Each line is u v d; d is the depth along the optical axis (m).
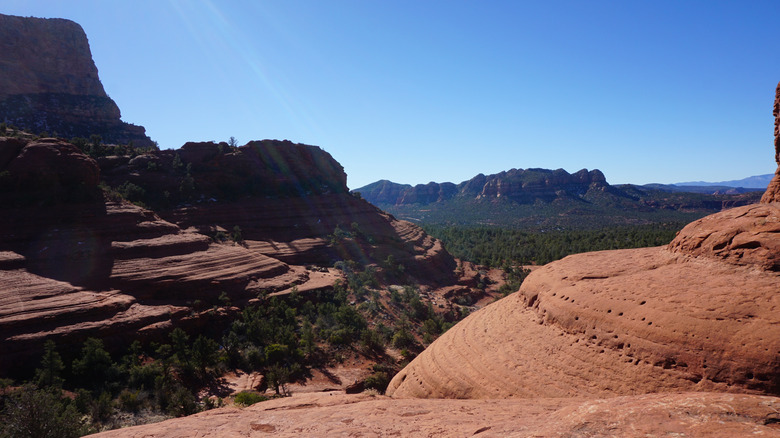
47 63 165.25
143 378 41.75
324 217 119.56
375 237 116.12
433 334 65.81
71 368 42.50
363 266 98.00
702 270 15.46
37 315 45.50
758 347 11.30
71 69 172.88
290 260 93.06
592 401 7.80
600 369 14.60
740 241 14.73
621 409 6.89
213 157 119.62
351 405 14.23
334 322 62.53
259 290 66.38
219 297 61.44
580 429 6.64
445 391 19.05
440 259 118.50
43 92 161.88
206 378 44.84
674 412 6.40
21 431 20.83
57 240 62.34
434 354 22.58
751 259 14.10
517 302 22.41
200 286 62.28
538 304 19.98
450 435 9.67
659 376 12.93
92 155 106.88
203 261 68.38
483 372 18.19
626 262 19.61
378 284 90.12
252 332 54.41
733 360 11.59
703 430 5.72
